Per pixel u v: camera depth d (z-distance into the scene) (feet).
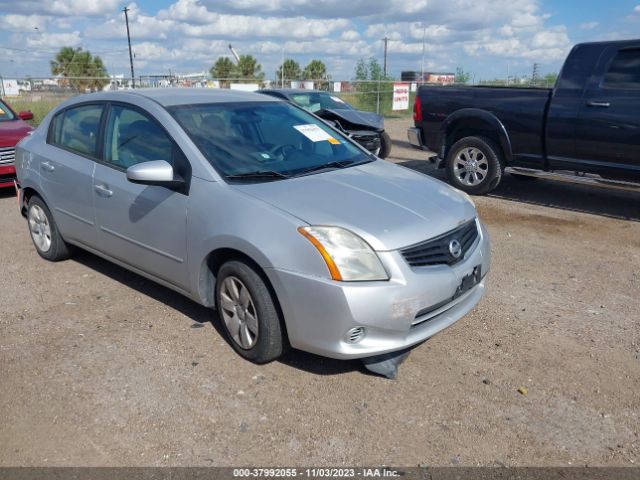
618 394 11.40
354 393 11.37
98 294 16.11
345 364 12.39
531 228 22.52
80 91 77.71
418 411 10.82
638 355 12.87
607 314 14.92
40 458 9.62
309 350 11.27
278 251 11.06
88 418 10.64
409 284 10.84
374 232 10.98
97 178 15.29
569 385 11.69
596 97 23.06
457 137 28.55
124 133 14.99
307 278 10.74
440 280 11.29
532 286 16.76
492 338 13.58
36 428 10.37
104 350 13.02
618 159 23.00
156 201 13.56
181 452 9.73
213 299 13.20
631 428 10.39
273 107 16.01
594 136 23.26
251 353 12.17
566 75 24.02
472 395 11.33
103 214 15.26
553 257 19.24
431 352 12.92
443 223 11.94
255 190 12.33
